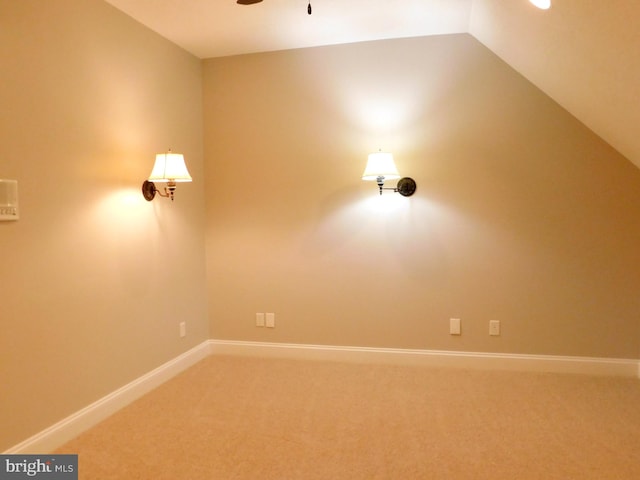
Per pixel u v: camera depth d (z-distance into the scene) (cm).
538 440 225
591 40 213
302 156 358
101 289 258
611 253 313
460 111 329
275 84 358
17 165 204
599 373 319
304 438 231
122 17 276
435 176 336
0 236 197
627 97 234
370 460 209
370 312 353
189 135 354
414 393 289
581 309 319
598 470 198
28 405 211
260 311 373
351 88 346
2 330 198
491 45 314
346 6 279
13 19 201
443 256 338
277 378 321
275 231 366
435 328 343
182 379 320
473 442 224
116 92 271
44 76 218
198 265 367
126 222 279
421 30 321
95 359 253
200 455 216
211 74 369
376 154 311
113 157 268
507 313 331
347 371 334
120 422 252
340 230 354
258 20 297
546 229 321
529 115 319
